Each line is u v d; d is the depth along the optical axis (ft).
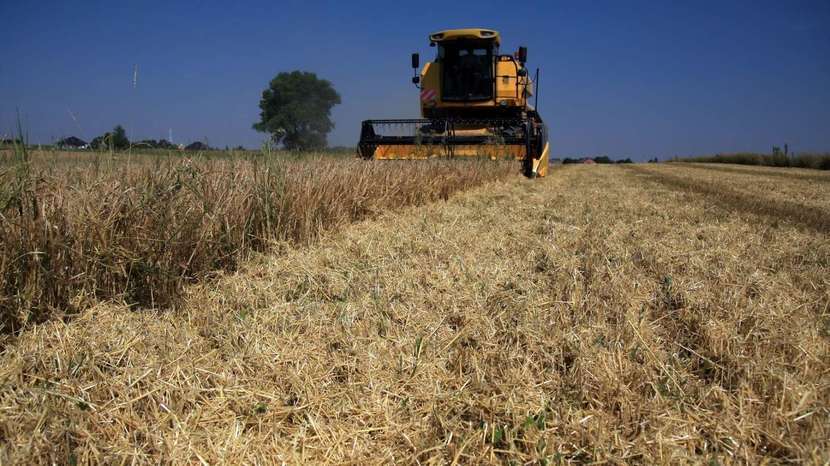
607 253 18.65
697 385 9.43
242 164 20.07
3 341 10.73
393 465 7.63
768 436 7.88
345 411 8.77
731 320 12.04
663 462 7.46
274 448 7.86
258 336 11.17
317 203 21.36
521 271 16.29
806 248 20.97
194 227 15.07
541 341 11.00
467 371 10.03
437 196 33.94
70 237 12.44
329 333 11.54
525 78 51.60
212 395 9.22
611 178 67.00
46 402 8.57
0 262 11.27
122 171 15.44
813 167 104.58
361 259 17.51
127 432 8.15
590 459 7.66
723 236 22.88
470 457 7.66
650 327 11.74
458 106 51.24
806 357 10.16
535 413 8.64
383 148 46.01
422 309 12.84
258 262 17.04
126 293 13.15
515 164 50.31
